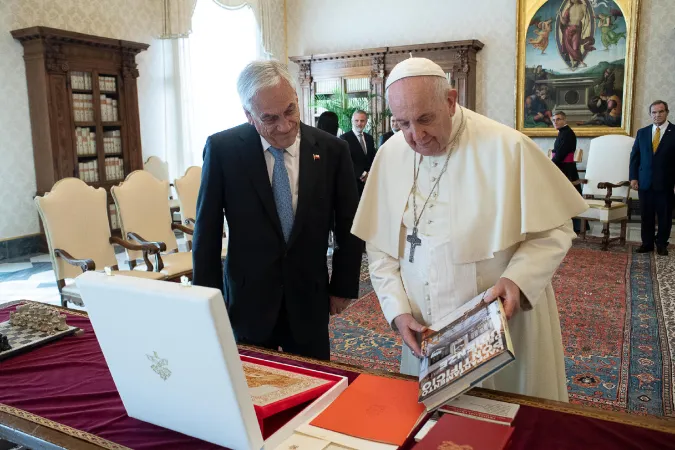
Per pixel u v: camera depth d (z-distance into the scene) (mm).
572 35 8188
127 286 1093
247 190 1940
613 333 3896
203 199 1959
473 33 8859
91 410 1400
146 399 1245
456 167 1639
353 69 9430
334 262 2145
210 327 1009
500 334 1219
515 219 1581
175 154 8695
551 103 8492
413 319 1592
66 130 6797
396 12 9359
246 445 1119
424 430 1217
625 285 5055
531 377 1737
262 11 9617
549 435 1190
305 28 10141
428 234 1688
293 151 1984
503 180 1573
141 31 8094
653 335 3838
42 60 6512
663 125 6188
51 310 2117
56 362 1735
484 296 1491
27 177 6820
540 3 8305
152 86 8359
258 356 1704
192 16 8367
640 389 3055
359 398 1362
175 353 1092
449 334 1426
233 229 1975
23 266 6309
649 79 7926
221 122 9336
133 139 7633
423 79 1413
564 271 5602
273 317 1964
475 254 1614
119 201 4305
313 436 1203
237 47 9453
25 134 6758
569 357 3518
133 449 1198
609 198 6527
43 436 1283
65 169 6805
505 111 8828
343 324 4270
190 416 1178
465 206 1626
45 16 6875
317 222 2004
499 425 1172
